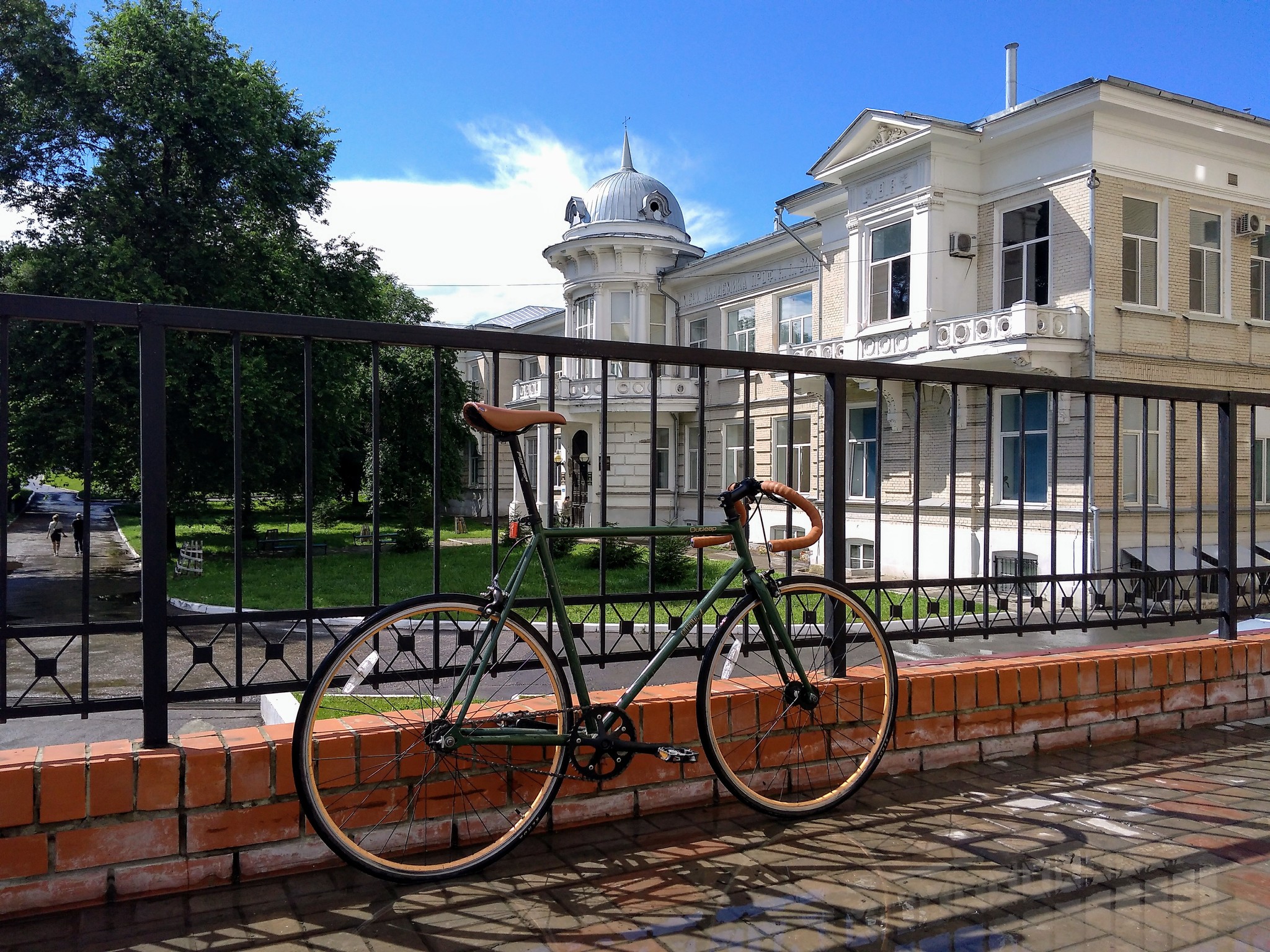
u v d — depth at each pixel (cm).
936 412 1580
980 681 356
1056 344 1360
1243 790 325
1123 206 1421
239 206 1969
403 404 3044
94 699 230
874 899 235
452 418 3089
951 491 361
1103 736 385
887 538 1673
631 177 2892
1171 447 425
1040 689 370
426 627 306
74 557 2419
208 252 1852
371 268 2234
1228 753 371
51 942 203
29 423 1625
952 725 349
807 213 1986
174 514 1980
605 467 299
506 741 253
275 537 2309
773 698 310
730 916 225
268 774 239
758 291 2247
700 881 245
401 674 251
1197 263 1509
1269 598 457
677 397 2419
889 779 333
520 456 270
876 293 1703
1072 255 1413
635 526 294
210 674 750
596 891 238
